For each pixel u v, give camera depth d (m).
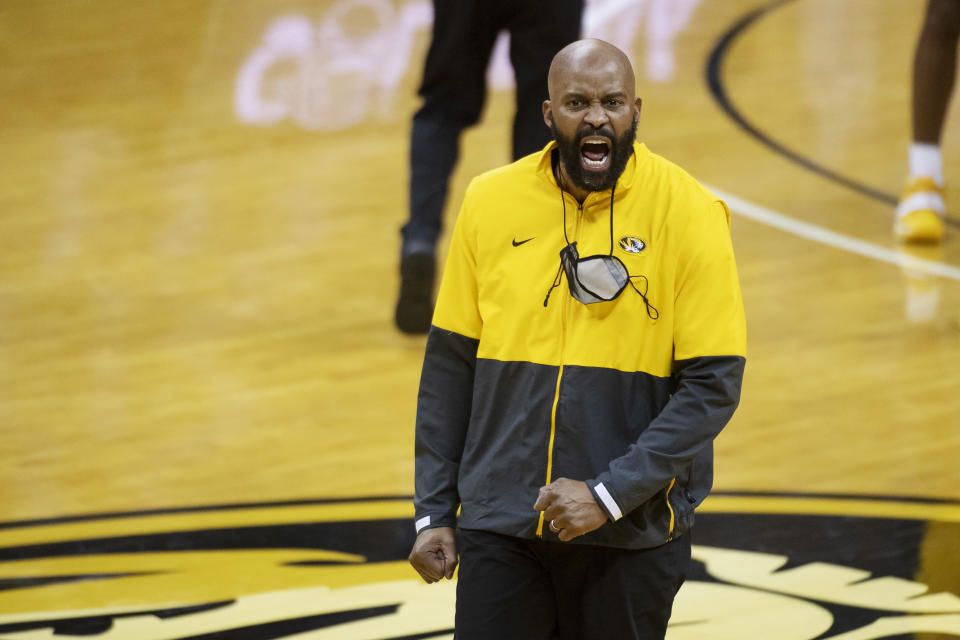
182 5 36.81
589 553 7.72
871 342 18.31
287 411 17.00
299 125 29.47
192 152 28.14
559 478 7.50
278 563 12.80
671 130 27.97
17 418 17.08
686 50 32.81
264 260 22.66
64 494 14.81
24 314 20.75
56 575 12.65
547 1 15.80
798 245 22.20
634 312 7.70
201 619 11.58
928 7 22.38
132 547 13.30
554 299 7.81
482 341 7.99
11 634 11.37
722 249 7.68
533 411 7.76
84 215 25.00
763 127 28.17
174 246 23.41
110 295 21.41
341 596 12.01
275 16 35.75
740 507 13.73
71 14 36.38
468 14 16.72
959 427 15.61
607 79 7.47
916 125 22.58
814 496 13.95
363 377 18.02
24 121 30.08
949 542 12.73
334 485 14.78
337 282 21.59
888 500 13.80
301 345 19.23
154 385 18.03
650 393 7.78
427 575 8.12
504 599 7.77
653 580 7.78
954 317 19.12
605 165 7.58
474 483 7.93
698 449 7.46
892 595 11.66
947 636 10.80
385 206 24.89
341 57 33.06
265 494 14.62
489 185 8.09
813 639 10.80
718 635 10.93
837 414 16.11
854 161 26.36
